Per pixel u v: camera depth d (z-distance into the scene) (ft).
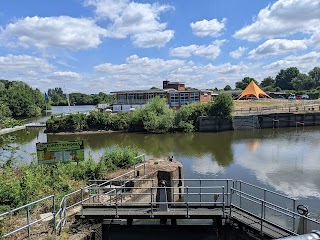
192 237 34.73
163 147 117.29
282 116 180.04
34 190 39.73
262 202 31.14
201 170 79.82
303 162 87.35
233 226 33.06
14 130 176.55
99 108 209.46
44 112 357.82
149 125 164.35
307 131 159.53
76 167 53.72
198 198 58.44
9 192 36.42
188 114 169.27
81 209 35.58
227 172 77.56
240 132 159.63
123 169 59.52
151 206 34.45
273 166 83.25
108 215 34.22
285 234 28.76
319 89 375.66
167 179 57.00
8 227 30.94
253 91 251.80
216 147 115.14
